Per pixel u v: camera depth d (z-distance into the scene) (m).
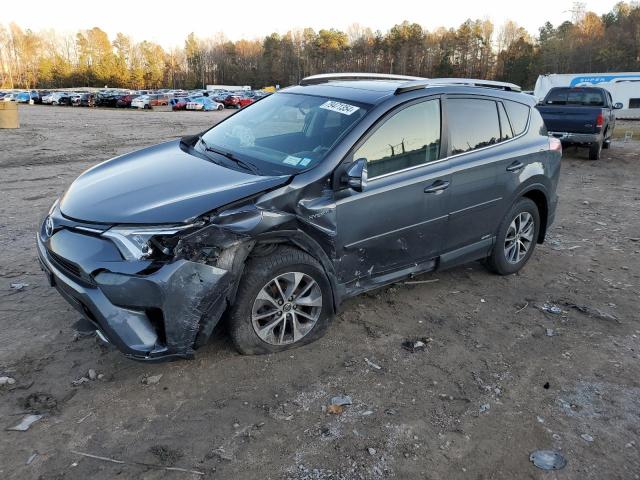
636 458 2.90
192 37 134.50
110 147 15.09
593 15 109.88
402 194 4.01
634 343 4.11
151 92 69.00
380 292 4.79
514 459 2.85
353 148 3.77
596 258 5.98
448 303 4.65
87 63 123.31
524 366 3.73
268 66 126.12
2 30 122.75
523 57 100.69
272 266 3.42
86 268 3.03
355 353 3.77
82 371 3.43
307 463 2.75
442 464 2.79
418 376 3.54
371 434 2.98
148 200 3.30
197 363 3.54
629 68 93.62
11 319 4.04
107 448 2.79
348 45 124.38
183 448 2.81
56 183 9.41
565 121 13.59
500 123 4.89
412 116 4.15
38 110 41.78
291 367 3.55
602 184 10.47
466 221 4.59
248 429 2.97
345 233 3.75
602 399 3.40
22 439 2.82
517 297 4.85
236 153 4.10
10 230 6.31
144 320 3.06
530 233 5.36
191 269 3.05
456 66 114.00
